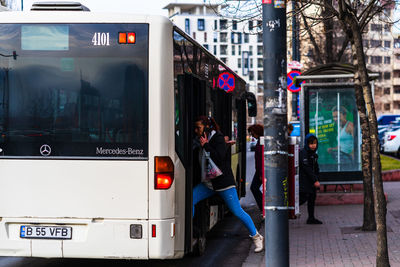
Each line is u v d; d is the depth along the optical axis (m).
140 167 6.97
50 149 7.09
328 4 10.36
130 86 7.03
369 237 10.41
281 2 6.28
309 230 11.39
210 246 10.36
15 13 7.18
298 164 11.34
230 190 8.95
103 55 7.07
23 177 7.10
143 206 6.96
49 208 7.05
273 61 6.29
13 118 7.14
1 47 7.18
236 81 12.94
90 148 7.04
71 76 7.10
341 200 15.52
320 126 16.25
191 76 7.69
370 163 11.12
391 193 17.83
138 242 6.95
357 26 8.06
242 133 13.97
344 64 15.56
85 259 9.21
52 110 7.11
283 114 6.31
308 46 28.73
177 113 7.35
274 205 6.32
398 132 30.55
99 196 7.01
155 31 7.03
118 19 7.07
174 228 7.08
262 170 12.45
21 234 7.09
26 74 7.15
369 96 7.78
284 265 6.32
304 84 15.96
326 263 8.38
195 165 8.70
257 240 9.41
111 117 7.03
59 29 7.12
